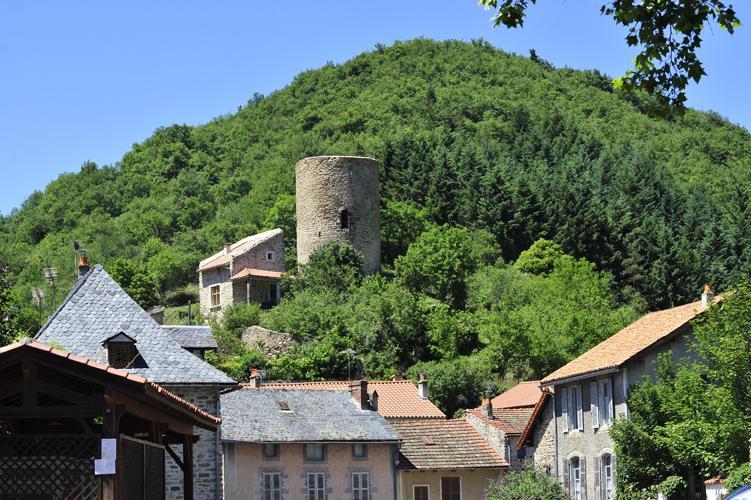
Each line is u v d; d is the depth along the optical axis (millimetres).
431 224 108500
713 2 14281
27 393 15961
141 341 35531
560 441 44000
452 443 49094
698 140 182000
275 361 71625
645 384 38125
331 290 85938
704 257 108375
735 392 34531
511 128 161000
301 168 93438
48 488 16672
